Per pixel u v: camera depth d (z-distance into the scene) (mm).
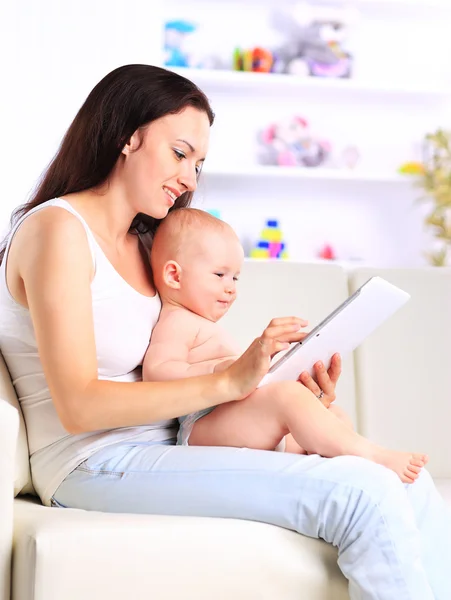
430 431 2039
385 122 4434
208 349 1528
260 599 1211
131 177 1470
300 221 4355
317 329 1372
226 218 4309
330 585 1234
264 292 1989
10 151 3861
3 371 1459
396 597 1171
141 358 1507
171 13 4250
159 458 1337
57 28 3934
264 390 1392
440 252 4250
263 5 4273
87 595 1148
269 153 4191
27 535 1164
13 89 3885
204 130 1499
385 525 1188
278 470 1258
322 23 4211
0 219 3811
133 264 1575
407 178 4234
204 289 1546
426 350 2066
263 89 4273
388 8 4332
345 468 1239
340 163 4316
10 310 1430
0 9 3879
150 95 1457
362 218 4406
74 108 3939
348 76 4266
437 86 4312
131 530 1178
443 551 1345
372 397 2023
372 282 1356
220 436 1421
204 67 4180
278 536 1237
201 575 1193
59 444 1418
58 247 1336
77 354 1310
